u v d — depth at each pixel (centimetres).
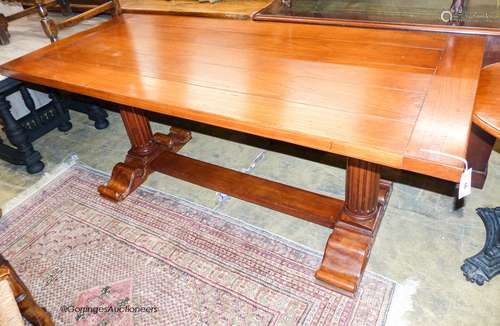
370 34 140
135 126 189
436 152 78
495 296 130
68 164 223
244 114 99
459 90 98
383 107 95
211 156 218
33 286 153
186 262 155
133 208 186
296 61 126
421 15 145
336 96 102
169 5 203
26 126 238
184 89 115
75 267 159
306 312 133
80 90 127
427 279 138
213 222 173
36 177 218
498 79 128
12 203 197
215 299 140
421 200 172
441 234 155
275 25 161
